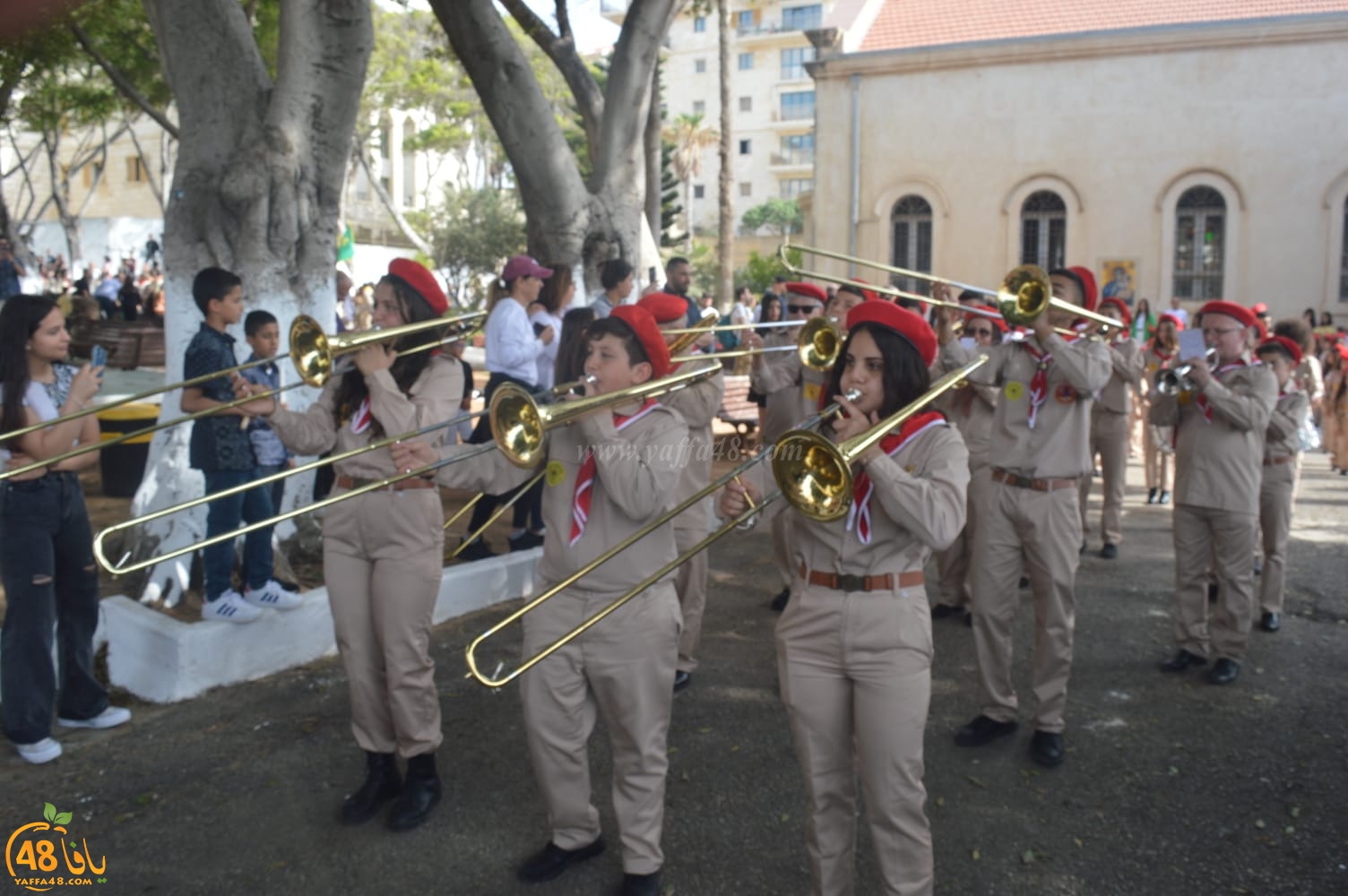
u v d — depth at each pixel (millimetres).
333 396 3973
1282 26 19219
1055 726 4371
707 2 19875
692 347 5617
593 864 3553
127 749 4387
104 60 13125
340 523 3760
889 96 21406
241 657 5094
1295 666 5574
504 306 6793
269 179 6203
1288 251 19766
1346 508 10258
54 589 4332
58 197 32875
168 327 6242
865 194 21734
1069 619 4375
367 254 36562
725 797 4031
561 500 3398
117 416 8883
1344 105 19203
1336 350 13555
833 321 4742
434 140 38125
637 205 9570
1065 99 20500
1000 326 7012
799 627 3041
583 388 4004
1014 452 4441
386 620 3701
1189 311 20453
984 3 22438
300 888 3424
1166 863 3604
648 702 3295
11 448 4137
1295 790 4121
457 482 3670
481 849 3654
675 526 4961
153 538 5879
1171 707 4992
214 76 6152
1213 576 6871
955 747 4527
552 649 2967
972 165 21062
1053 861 3615
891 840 2938
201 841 3689
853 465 2990
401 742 3797
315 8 6324
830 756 3021
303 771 4203
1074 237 20719
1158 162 20156
